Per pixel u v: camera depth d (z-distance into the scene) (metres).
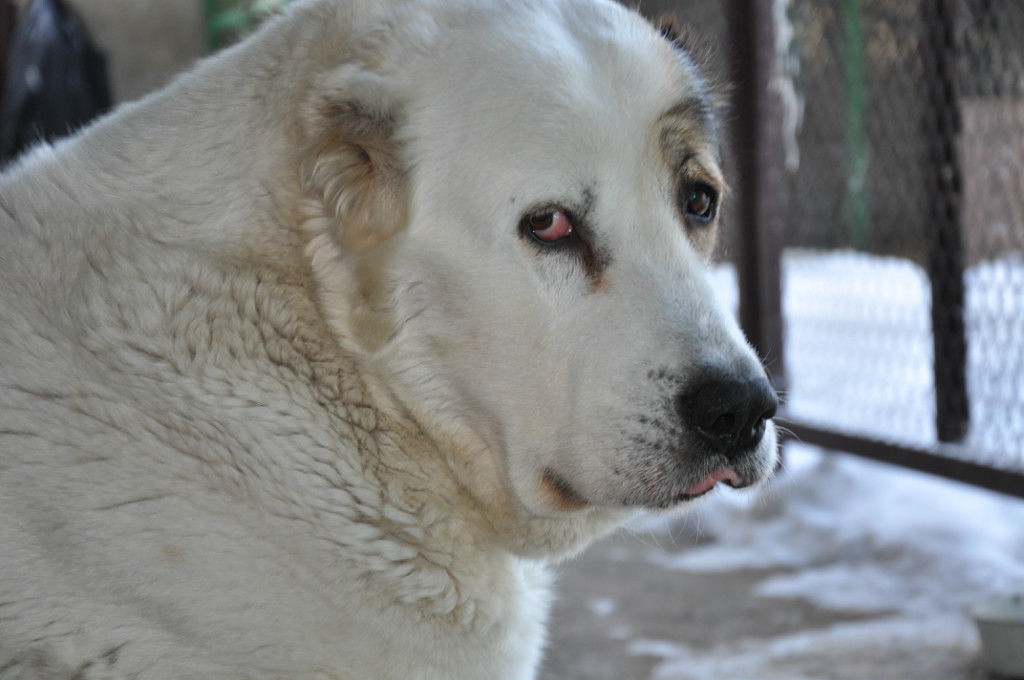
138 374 2.36
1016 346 6.18
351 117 2.49
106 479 2.29
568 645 4.89
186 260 2.44
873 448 6.08
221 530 2.33
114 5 9.99
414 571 2.48
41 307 2.40
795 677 4.32
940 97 5.75
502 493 2.67
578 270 2.56
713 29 7.63
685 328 2.49
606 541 6.51
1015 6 5.94
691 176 2.76
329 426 2.47
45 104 8.85
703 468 2.50
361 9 2.68
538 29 2.59
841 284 8.89
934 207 5.77
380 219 2.52
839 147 8.88
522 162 2.50
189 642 2.29
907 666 4.35
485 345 2.56
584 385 2.52
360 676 2.45
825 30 8.02
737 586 5.63
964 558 5.50
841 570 5.72
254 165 2.56
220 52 2.88
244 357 2.42
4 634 2.22
